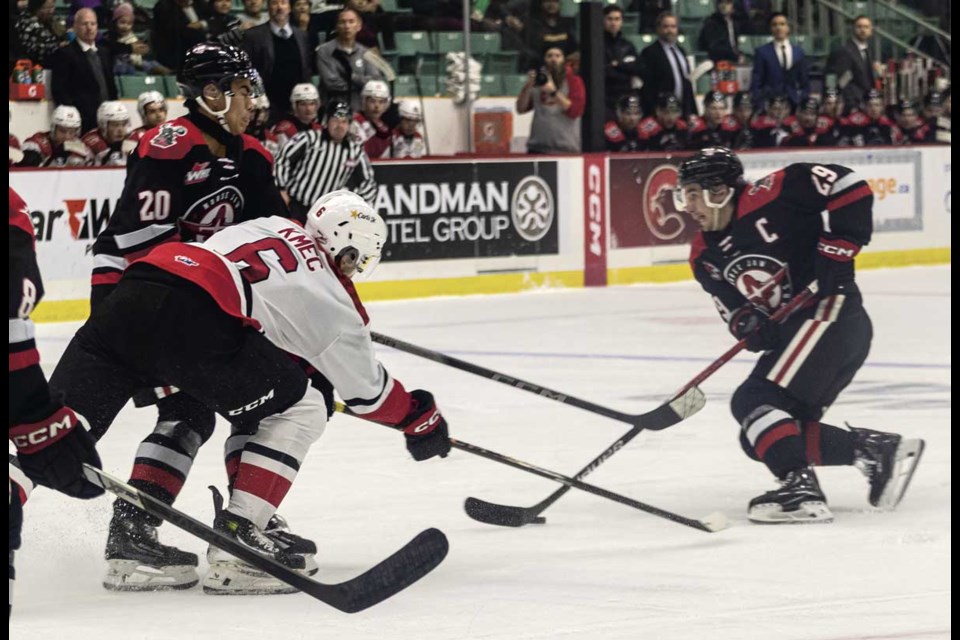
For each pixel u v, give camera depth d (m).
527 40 22.73
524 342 14.88
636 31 23.77
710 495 7.80
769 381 7.28
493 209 19.81
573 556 6.38
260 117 17.75
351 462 8.84
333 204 5.98
